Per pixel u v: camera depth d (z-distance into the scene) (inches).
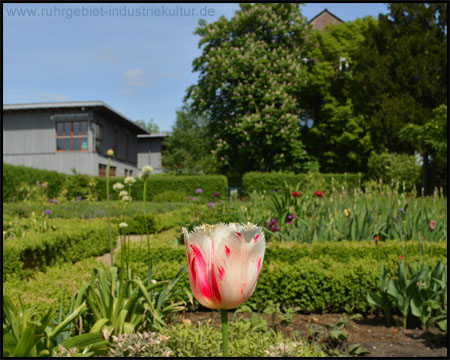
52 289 124.7
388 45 829.8
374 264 165.9
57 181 786.8
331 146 960.3
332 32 943.7
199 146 1230.3
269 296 163.6
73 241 254.2
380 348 124.1
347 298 159.0
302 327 142.6
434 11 788.0
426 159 745.6
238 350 86.7
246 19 862.5
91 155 900.6
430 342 130.1
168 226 447.2
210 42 902.4
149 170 127.5
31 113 916.6
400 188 631.8
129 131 1221.1
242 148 868.0
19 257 184.5
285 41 897.5
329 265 170.9
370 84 804.0
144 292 102.9
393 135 775.7
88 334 87.6
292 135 853.8
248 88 820.0
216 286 46.9
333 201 275.9
